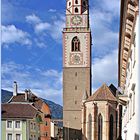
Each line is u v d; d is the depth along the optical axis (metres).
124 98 45.81
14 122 96.94
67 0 136.38
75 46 132.25
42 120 114.88
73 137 126.88
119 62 53.09
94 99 115.12
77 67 130.62
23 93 115.31
